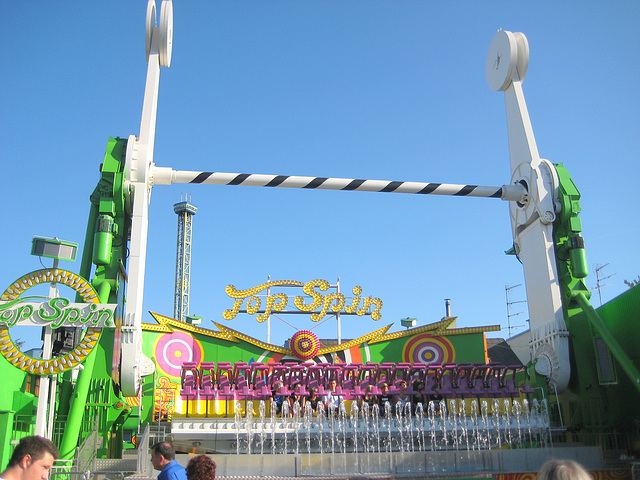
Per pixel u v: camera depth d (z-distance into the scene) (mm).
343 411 21953
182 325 29109
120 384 21938
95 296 18516
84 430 21172
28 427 19391
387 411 22047
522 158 26922
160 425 22812
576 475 3766
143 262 22312
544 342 25172
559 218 25734
